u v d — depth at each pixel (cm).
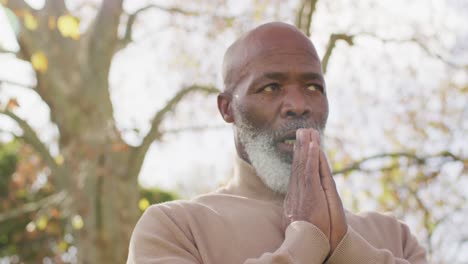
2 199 1286
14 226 1398
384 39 800
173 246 269
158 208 284
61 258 1357
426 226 806
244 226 281
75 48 920
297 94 289
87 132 890
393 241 308
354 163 762
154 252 268
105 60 905
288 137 284
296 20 738
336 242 263
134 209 885
